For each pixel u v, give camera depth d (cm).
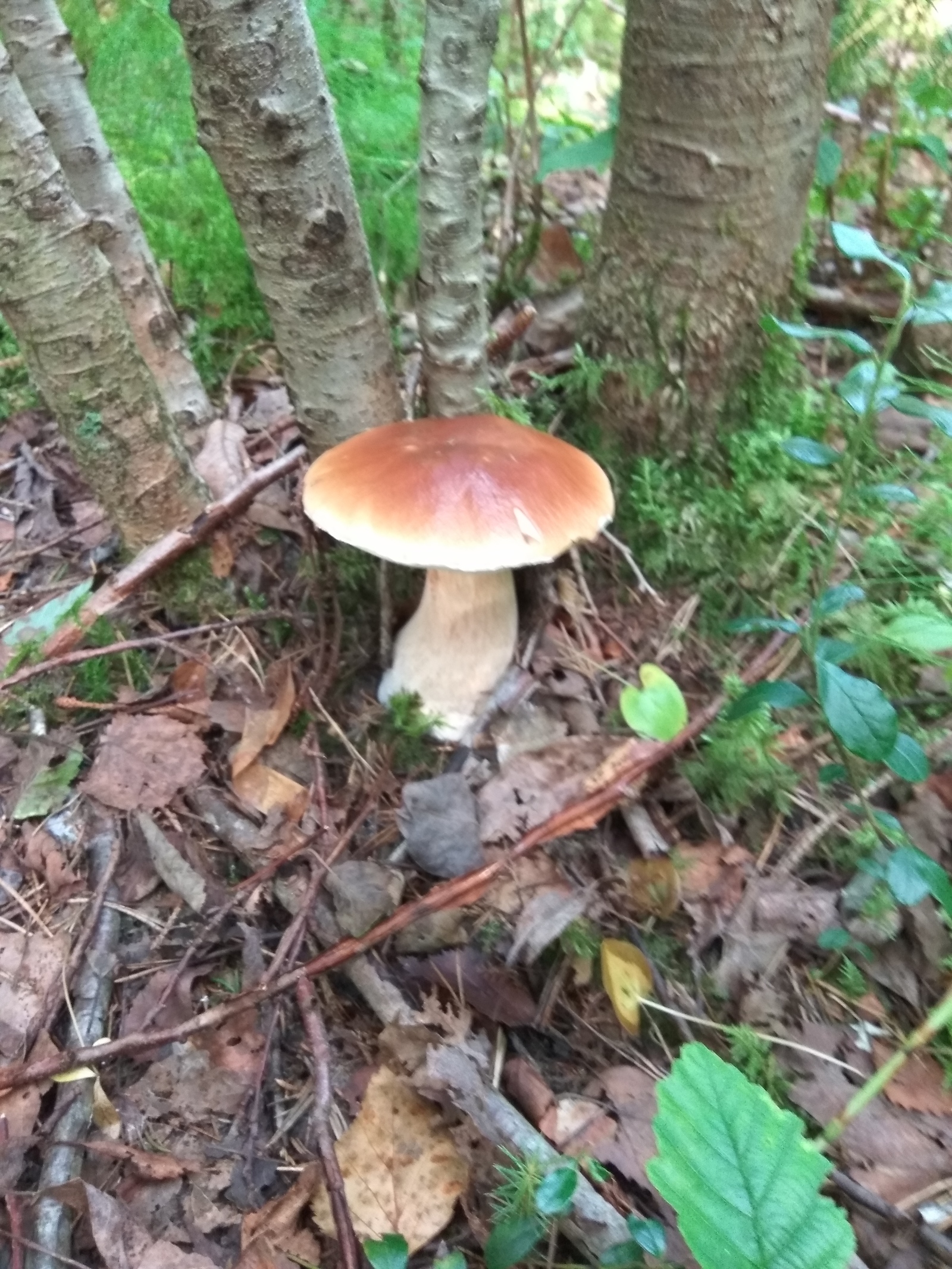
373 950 36
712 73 38
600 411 48
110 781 41
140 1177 31
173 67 54
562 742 42
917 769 30
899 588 44
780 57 38
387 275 60
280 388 58
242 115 33
